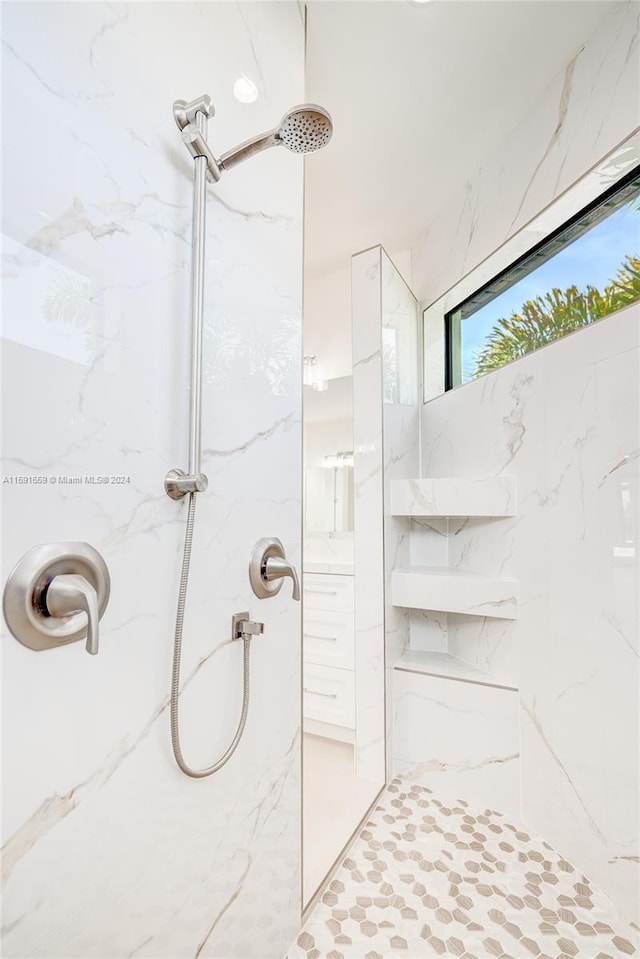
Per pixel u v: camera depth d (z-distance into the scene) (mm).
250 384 1139
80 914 700
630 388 1363
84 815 713
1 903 604
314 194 2389
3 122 634
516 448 1888
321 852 1564
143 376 839
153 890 823
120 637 779
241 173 1140
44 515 670
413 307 2672
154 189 875
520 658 1821
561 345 1655
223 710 1010
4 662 616
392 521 2221
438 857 1572
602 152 1500
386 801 1906
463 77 1738
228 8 1110
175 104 927
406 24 1548
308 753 2320
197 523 962
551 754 1635
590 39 1563
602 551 1443
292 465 1292
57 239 699
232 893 1021
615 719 1374
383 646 2068
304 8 1466
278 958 1168
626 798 1328
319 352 3080
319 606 2521
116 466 782
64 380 704
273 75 1280
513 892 1416
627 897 1307
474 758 1899
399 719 2094
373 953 1216
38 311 671
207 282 1012
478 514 1974
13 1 651
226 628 1027
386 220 2605
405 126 1970
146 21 875
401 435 2398
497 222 2043
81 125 740
